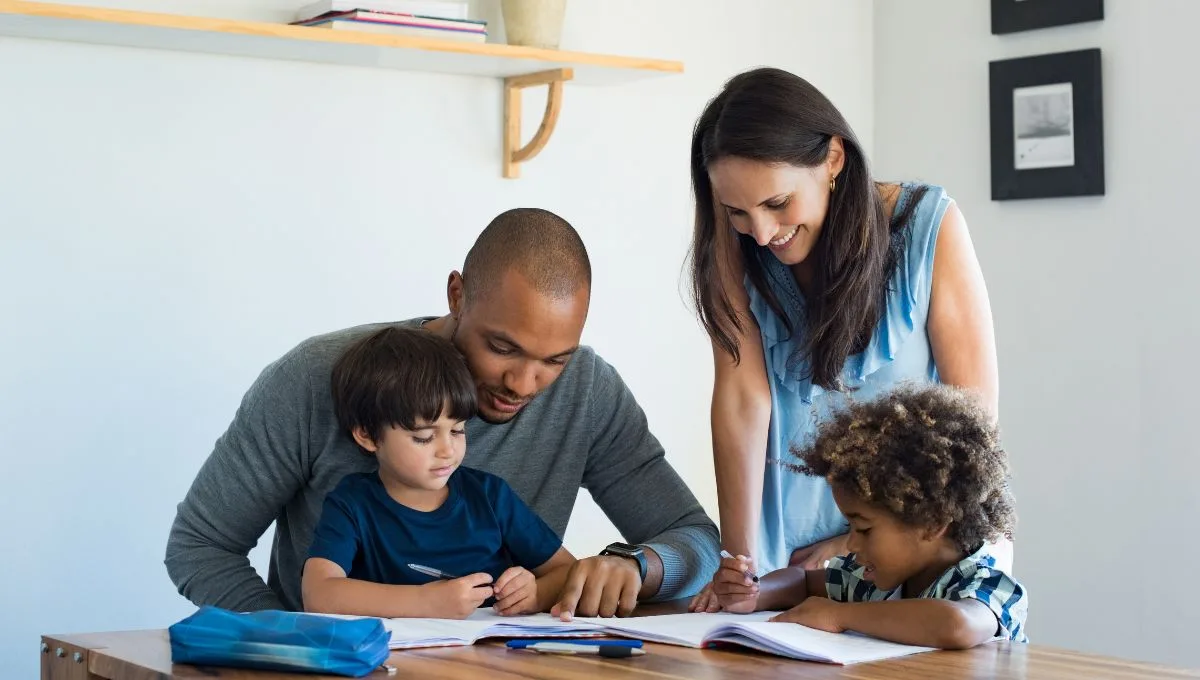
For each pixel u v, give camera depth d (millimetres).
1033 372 3070
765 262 1780
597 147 3023
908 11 3328
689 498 1815
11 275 2383
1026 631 3082
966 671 1126
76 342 2441
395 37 2475
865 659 1163
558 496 1771
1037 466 3061
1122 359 2910
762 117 1544
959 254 1712
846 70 3379
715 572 1644
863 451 1374
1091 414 2963
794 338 1779
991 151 3123
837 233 1639
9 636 2379
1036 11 3033
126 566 2496
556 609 1463
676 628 1318
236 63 2580
